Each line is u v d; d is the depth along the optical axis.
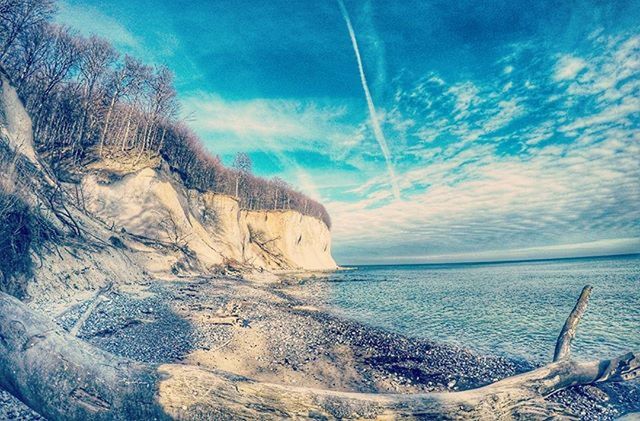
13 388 4.54
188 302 16.62
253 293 24.77
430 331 16.22
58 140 40.03
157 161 39.47
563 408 6.78
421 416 5.30
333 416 4.98
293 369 9.44
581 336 15.37
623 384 8.52
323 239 101.81
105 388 4.57
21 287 11.96
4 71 18.88
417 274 95.69
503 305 26.33
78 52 40.50
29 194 14.62
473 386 9.20
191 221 41.09
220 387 4.95
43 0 31.44
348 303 25.50
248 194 87.19
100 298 13.93
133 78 45.53
